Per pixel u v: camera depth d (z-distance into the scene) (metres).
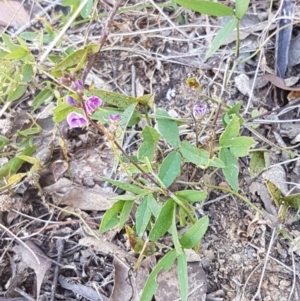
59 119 0.24
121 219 0.23
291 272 0.24
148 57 0.31
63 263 0.25
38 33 0.30
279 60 0.30
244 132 0.28
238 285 0.24
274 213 0.26
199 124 0.27
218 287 0.24
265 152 0.26
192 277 0.24
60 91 0.29
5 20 0.34
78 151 0.28
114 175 0.27
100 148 0.28
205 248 0.25
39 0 0.34
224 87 0.28
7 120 0.29
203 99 0.29
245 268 0.25
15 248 0.26
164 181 0.24
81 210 0.26
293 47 0.30
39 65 0.28
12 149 0.28
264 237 0.25
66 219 0.26
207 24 0.31
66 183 0.27
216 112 0.26
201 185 0.26
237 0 0.25
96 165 0.28
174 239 0.22
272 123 0.28
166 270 0.22
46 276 0.25
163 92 0.30
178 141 0.24
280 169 0.27
